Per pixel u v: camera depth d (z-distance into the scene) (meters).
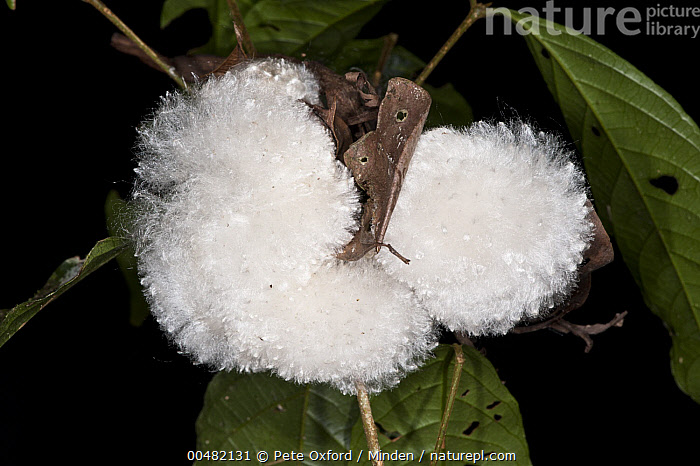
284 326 0.33
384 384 0.34
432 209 0.33
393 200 0.32
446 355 0.35
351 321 0.33
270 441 0.35
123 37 0.35
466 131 0.33
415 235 0.33
